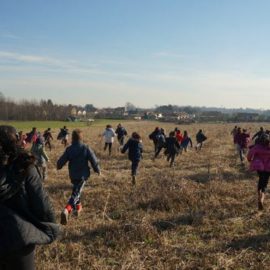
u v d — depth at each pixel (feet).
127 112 550.36
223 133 190.60
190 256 25.46
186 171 62.49
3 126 13.17
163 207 36.78
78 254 25.30
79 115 437.58
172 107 636.07
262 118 454.81
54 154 91.61
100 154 86.33
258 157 36.91
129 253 25.49
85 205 38.52
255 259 25.08
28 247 12.96
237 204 38.45
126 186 48.44
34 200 12.92
